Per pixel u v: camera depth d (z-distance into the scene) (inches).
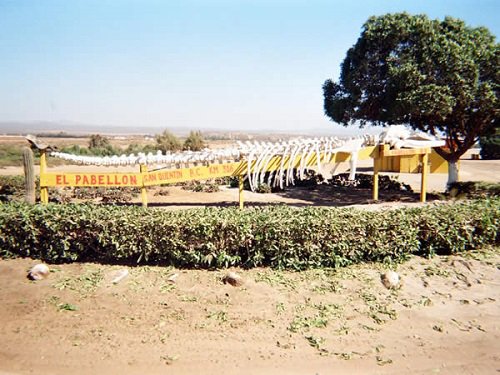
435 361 183.6
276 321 213.6
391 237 285.6
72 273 271.9
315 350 189.2
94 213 286.5
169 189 753.0
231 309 224.7
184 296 238.7
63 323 209.5
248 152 523.5
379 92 663.8
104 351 184.9
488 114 585.3
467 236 310.5
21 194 579.2
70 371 170.6
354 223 277.0
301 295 241.1
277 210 301.9
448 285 262.7
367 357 185.0
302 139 534.9
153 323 209.5
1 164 1234.0
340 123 756.6
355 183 815.7
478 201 357.1
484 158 1476.4
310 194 713.0
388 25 615.2
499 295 251.3
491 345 197.8
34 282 258.4
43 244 291.6
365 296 242.7
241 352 185.9
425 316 224.5
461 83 547.8
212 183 797.2
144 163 513.7
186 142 1512.1
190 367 174.1
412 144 558.9
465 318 224.1
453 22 587.2
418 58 585.6
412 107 561.6
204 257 269.3
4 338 195.2
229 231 269.3
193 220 270.5
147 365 174.9
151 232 273.3
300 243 273.0
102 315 217.8
